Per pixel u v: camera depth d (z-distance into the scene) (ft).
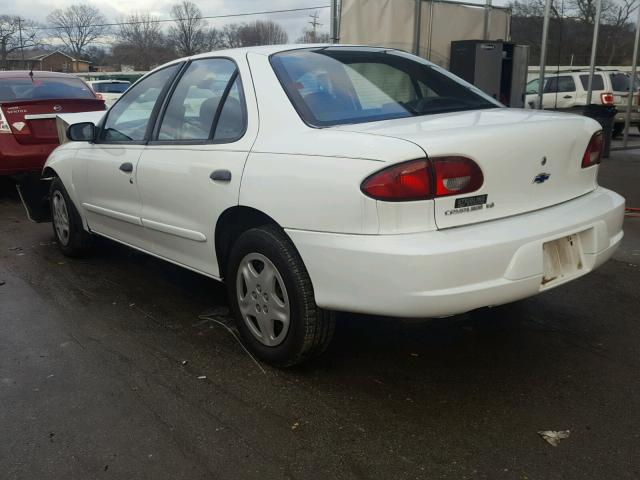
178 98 12.77
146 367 11.00
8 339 12.26
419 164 8.34
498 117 10.11
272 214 9.80
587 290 14.56
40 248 19.17
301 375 10.61
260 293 10.63
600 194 10.91
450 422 9.09
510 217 9.29
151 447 8.64
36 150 25.21
